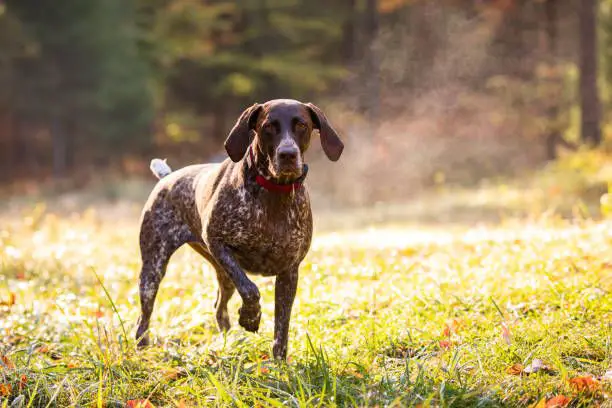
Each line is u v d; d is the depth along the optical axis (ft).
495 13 131.95
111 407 16.11
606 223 31.89
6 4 109.81
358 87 126.11
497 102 120.06
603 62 100.48
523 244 29.01
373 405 14.73
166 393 16.53
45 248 37.91
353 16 140.56
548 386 15.49
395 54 130.72
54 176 114.73
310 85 131.54
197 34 125.08
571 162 72.13
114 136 115.34
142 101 115.75
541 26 131.03
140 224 22.15
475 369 16.67
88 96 111.75
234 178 18.31
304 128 17.67
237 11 128.57
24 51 107.14
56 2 110.01
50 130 124.67
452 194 79.46
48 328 21.52
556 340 17.99
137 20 123.13
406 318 20.97
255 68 127.65
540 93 119.34
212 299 24.17
